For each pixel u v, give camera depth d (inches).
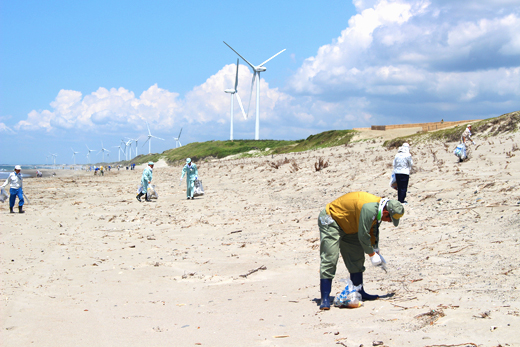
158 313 185.9
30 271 272.8
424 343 119.2
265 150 2994.6
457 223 334.3
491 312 138.9
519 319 129.2
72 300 209.9
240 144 3592.5
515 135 1032.2
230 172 1249.4
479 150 864.9
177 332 156.0
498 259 223.8
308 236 368.2
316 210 488.7
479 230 302.7
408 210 410.3
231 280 249.8
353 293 174.7
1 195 585.9
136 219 521.3
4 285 237.3
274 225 433.7
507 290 166.2
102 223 493.0
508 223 301.3
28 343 148.3
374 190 560.7
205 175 1290.6
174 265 292.7
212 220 493.0
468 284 185.5
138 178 1667.1
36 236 406.9
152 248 351.3
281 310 180.7
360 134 2143.2
